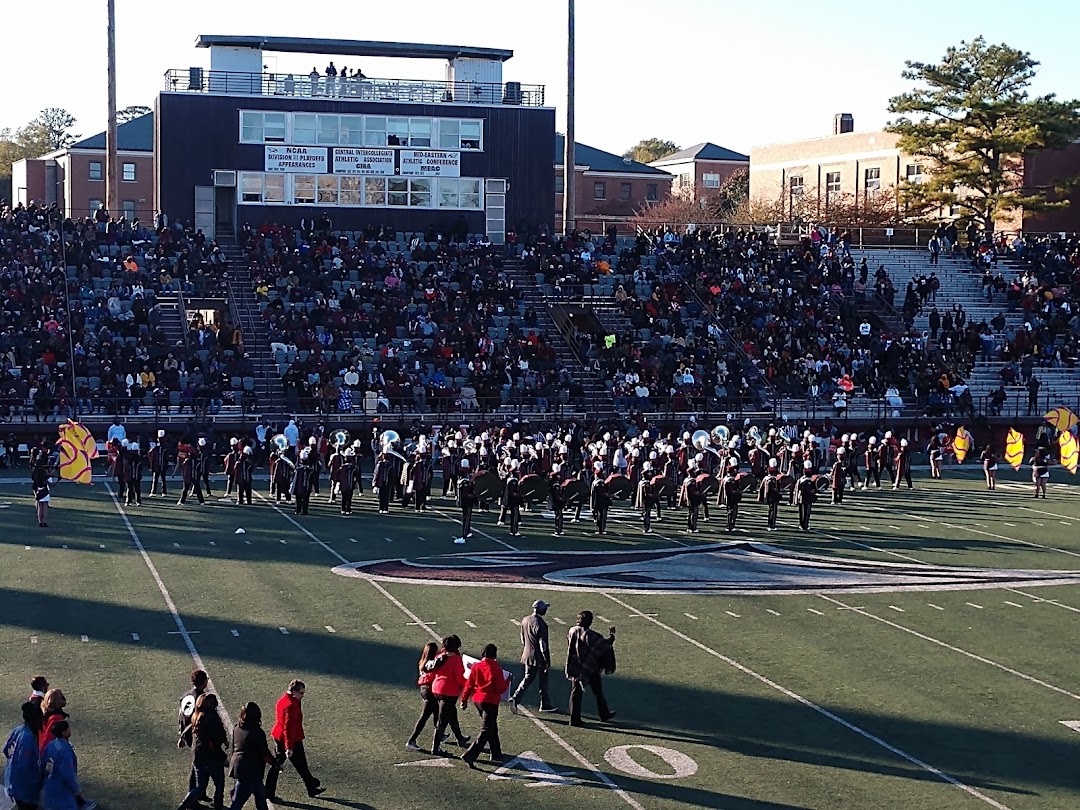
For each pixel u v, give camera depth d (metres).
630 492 39.19
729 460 36.09
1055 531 33.81
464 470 36.62
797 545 31.39
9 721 16.66
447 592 25.19
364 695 18.23
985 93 78.25
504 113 65.50
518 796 14.58
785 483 34.94
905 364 56.41
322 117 63.41
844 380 54.47
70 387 47.59
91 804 14.02
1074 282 66.06
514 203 65.94
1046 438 49.16
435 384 51.06
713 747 16.33
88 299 52.34
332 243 59.09
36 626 21.84
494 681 15.68
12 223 56.00
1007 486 43.81
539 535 32.69
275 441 38.34
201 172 62.38
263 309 54.38
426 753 16.00
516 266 61.09
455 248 60.25
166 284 54.56
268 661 19.83
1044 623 23.22
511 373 52.12
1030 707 18.08
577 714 17.20
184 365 49.25
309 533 32.28
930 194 79.19
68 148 96.75
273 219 63.06
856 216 86.19
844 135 95.44
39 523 32.59
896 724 17.27
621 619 23.17
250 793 13.48
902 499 40.31
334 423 47.72
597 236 66.50
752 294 60.41
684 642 21.55
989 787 14.97
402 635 21.59
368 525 33.81
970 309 63.69
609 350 54.91
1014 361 58.66
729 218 102.75
